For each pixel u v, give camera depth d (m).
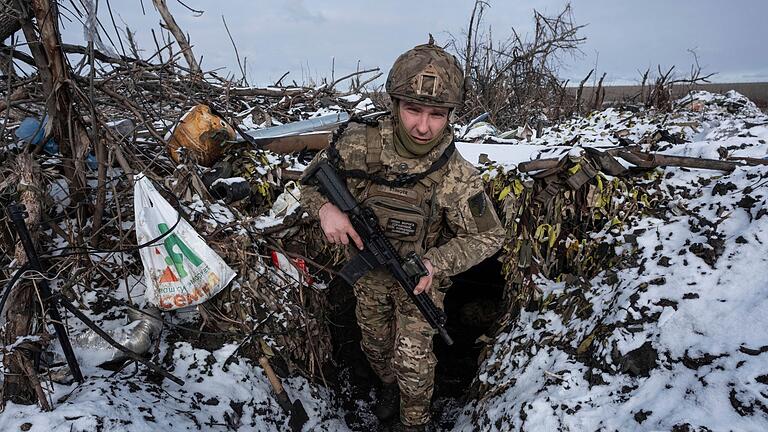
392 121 2.10
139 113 3.20
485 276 4.57
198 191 3.03
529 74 8.68
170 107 4.23
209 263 2.64
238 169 3.31
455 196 2.12
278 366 2.82
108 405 1.97
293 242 3.22
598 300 2.67
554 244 3.14
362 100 5.62
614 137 4.39
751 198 2.66
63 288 2.50
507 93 8.53
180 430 2.06
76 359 2.33
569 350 2.54
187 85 4.50
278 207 3.23
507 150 3.91
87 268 2.66
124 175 2.88
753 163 3.08
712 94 5.80
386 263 2.16
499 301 4.38
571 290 2.92
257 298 2.85
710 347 2.06
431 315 2.27
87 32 2.62
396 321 2.56
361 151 2.10
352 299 3.52
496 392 2.68
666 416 1.91
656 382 2.10
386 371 2.93
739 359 1.95
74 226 2.89
